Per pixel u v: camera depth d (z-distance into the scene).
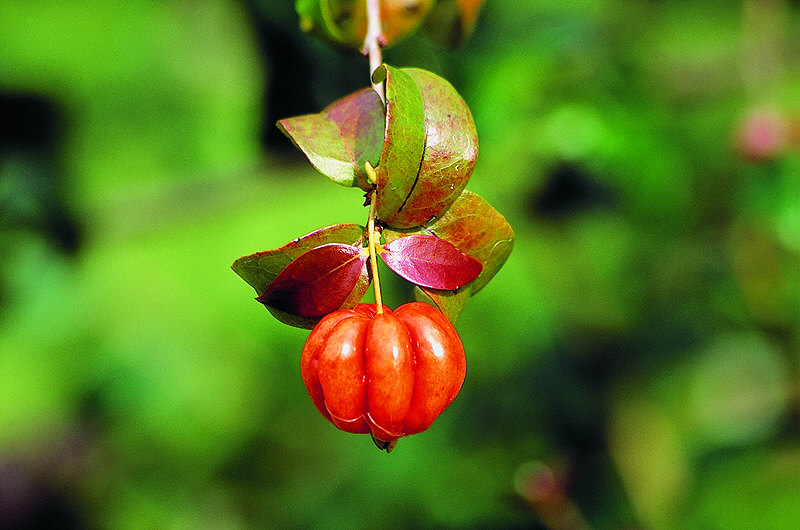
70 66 0.80
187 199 0.75
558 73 0.66
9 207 0.67
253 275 0.33
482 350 0.73
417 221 0.33
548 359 0.72
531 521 0.66
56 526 0.77
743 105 0.73
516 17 0.63
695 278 0.75
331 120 0.34
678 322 0.74
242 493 0.80
